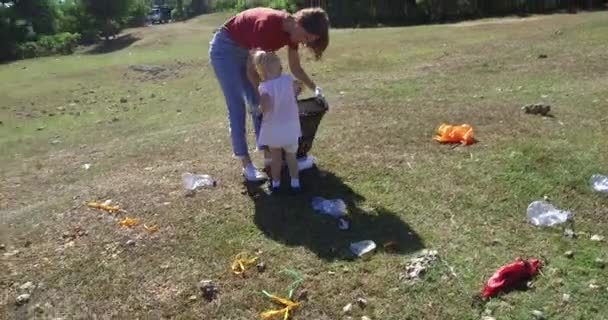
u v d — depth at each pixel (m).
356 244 4.64
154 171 6.72
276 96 5.11
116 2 46.94
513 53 13.11
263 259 4.57
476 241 4.61
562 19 19.11
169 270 4.54
